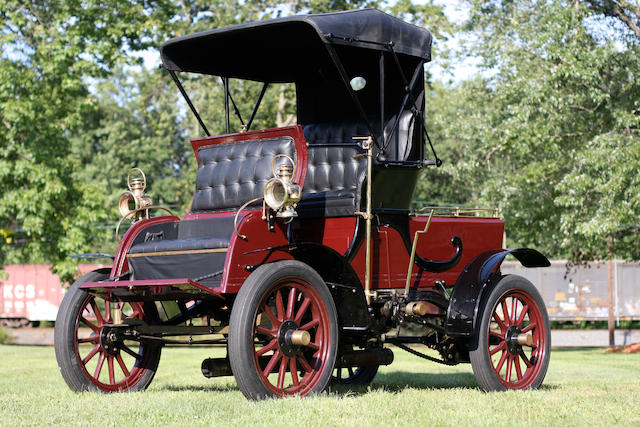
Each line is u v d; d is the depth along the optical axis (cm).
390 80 736
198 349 1938
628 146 1553
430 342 710
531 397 624
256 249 580
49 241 2038
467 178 1981
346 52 728
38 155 1922
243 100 2689
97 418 512
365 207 655
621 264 3328
